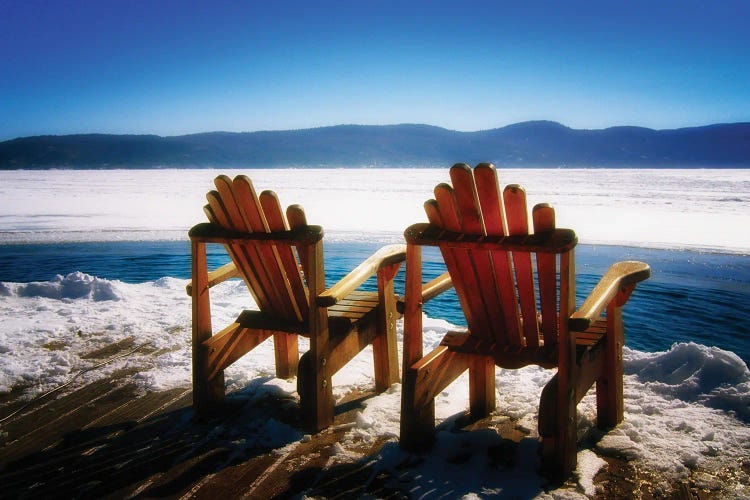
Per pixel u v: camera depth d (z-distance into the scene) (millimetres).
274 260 2639
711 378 2941
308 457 2430
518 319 2430
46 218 22938
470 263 2295
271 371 3508
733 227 18156
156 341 4094
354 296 3316
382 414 2838
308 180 84750
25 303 5227
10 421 2871
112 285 5531
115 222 21031
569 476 2191
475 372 2760
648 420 2664
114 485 2246
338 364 2764
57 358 3701
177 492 2186
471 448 2436
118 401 3094
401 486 2172
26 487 2260
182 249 13250
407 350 2412
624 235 16062
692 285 8586
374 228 18312
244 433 2680
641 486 2133
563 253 2045
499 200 2084
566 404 2145
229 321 4543
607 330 2539
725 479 2158
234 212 2611
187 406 3008
